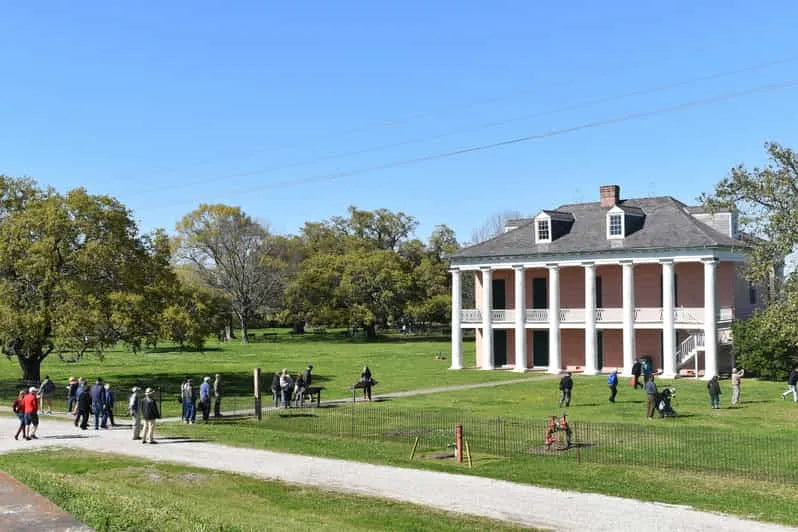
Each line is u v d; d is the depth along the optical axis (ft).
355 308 404.16
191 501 70.49
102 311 169.78
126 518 52.24
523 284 222.89
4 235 172.14
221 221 402.93
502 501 73.46
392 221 497.05
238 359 280.92
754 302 222.69
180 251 406.41
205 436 113.19
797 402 146.30
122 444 106.83
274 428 119.75
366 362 261.65
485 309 228.63
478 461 92.17
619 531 63.62
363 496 75.72
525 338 222.48
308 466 90.22
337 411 138.31
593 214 226.38
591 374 210.18
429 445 102.58
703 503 72.23
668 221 209.15
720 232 209.36
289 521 63.82
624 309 205.67
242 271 400.67
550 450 97.40
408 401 154.71
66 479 72.13
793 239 139.95
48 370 244.63
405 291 408.05
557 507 71.15
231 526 55.62
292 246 458.09
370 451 99.04
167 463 92.07
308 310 411.34
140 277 183.01
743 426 117.08
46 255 167.94
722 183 148.05
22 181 196.03
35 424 111.96
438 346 347.36
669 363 198.29
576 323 216.74
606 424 115.24
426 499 74.49
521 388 177.47
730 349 202.59
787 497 74.18
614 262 207.92
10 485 50.16
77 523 40.98
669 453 94.17
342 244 483.92
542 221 222.48
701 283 207.31
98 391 124.67
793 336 143.23
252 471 87.51
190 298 194.80
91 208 176.96
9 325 161.99
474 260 230.07
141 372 234.38
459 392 170.81
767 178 144.05
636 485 79.25
